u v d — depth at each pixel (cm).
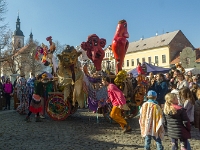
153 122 485
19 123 921
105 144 619
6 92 1398
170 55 5256
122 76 834
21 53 4319
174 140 474
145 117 495
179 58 4744
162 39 5653
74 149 574
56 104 970
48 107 976
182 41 5384
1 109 1375
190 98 695
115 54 930
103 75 870
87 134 732
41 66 4644
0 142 639
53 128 823
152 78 1031
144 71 1122
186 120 450
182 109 457
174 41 5306
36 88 938
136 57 6159
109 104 886
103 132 760
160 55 5475
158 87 862
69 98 958
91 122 934
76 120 980
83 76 894
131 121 948
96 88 885
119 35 923
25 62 4494
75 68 898
